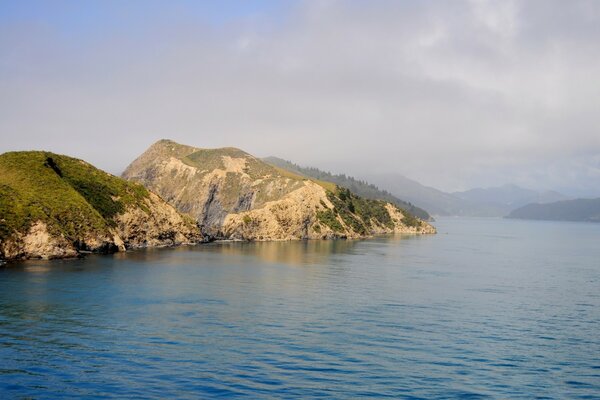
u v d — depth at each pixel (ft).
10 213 357.61
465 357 149.07
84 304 208.03
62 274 291.79
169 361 137.39
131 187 523.29
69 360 136.05
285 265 375.86
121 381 122.11
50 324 173.17
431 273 349.82
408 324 187.83
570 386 128.88
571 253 595.06
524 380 131.95
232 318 190.19
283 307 213.87
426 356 148.87
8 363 132.16
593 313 220.43
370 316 199.93
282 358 142.72
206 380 124.26
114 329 168.86
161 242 521.24
